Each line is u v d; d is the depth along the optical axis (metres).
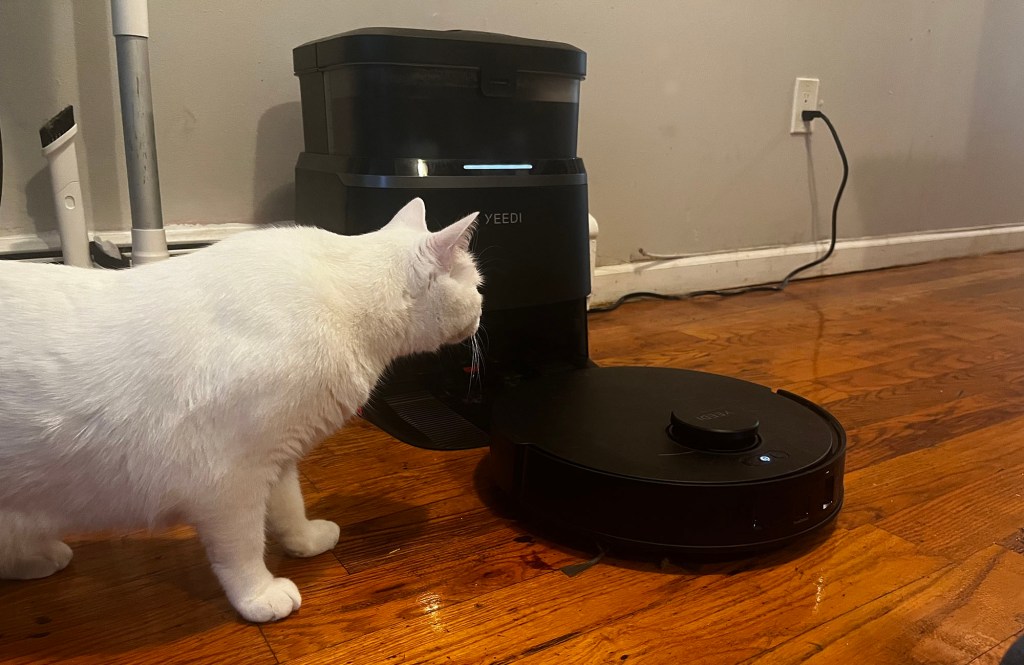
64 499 0.60
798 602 0.71
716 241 1.94
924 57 2.19
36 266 0.62
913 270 2.31
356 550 0.79
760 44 1.84
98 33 1.14
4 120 1.10
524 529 0.84
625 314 1.71
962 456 1.03
